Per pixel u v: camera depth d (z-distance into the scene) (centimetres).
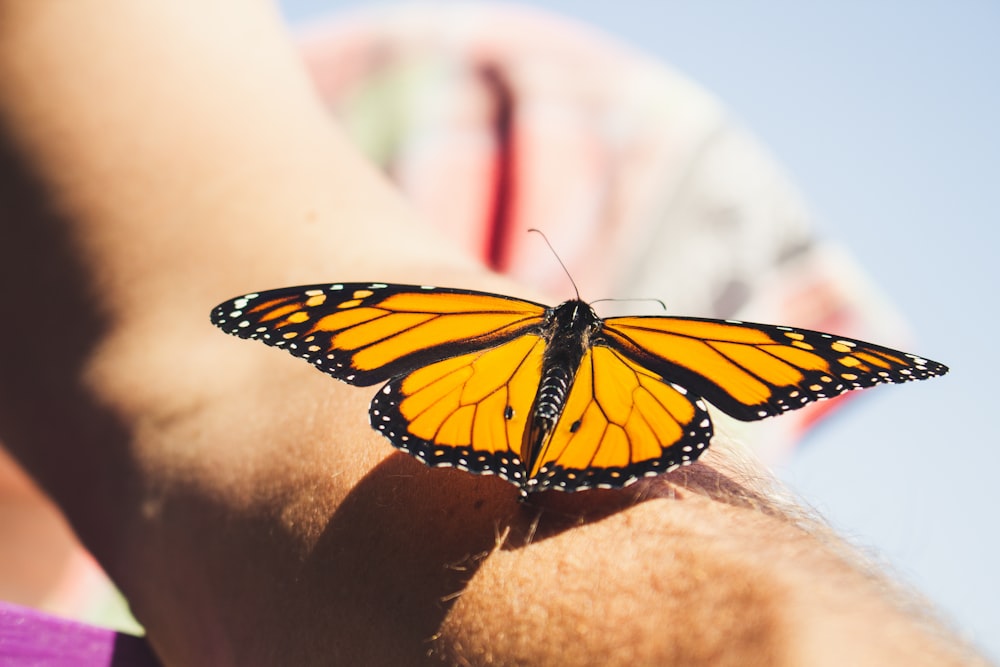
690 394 29
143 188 35
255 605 30
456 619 27
